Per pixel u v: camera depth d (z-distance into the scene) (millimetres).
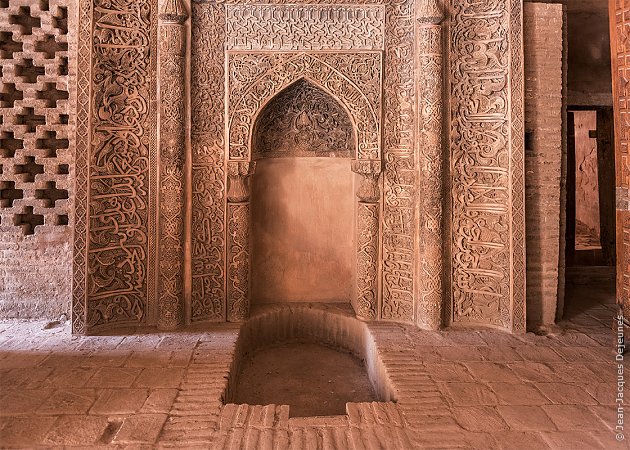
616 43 4719
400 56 5492
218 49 5410
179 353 4625
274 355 5734
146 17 5273
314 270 6246
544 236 5477
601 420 3436
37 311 5617
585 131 10164
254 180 6078
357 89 5484
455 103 5379
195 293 5465
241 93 5426
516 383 4020
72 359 4461
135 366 4324
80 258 5102
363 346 5543
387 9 5461
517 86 5250
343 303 6230
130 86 5262
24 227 5582
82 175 5086
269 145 6008
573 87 6879
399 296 5613
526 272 5410
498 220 5359
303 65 5449
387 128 5535
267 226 6156
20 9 5547
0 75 5582
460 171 5414
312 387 4996
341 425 3385
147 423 3373
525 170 5422
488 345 4883
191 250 5406
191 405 3641
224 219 5516
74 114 5285
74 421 3395
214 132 5457
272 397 4785
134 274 5352
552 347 4832
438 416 3486
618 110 4738
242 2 5375
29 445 3111
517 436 3230
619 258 4750
